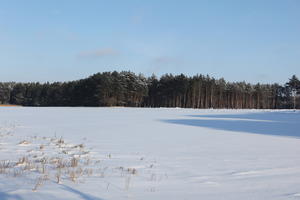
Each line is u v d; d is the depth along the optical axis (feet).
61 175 15.56
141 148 26.76
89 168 17.70
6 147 26.08
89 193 12.35
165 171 17.22
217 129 47.47
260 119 77.46
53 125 51.39
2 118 68.33
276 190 13.17
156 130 44.65
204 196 12.17
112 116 82.17
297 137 36.81
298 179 15.30
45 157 21.31
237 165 19.15
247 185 14.08
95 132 40.86
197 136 37.14
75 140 32.17
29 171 16.35
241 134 40.01
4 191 12.33
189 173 16.75
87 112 104.73
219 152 24.75
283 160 21.04
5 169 16.81
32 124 52.95
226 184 14.30
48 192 12.30
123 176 15.72
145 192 12.71
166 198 11.82
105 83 200.44
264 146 28.63
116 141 31.63
